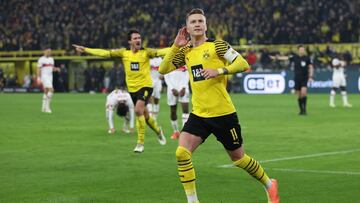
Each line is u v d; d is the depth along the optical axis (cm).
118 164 2014
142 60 2373
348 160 2066
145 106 2411
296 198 1470
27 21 8694
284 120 3666
